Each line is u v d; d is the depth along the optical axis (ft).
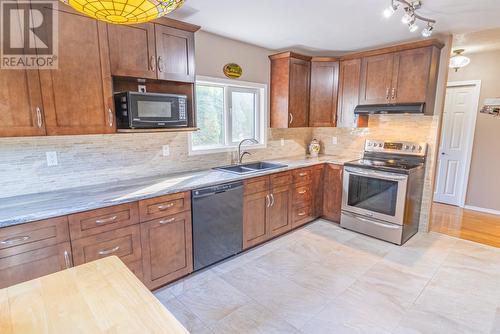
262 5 7.50
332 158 13.30
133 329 2.71
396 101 10.84
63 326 2.76
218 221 8.65
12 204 6.02
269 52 12.12
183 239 7.86
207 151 10.43
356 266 8.87
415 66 10.27
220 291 7.61
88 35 6.41
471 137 14.15
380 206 10.69
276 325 6.40
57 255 5.76
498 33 10.09
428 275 8.36
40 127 5.97
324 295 7.45
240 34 10.03
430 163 11.20
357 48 12.05
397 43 11.22
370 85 11.51
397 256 9.51
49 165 7.09
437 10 7.78
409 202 10.37
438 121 10.91
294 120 12.23
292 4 7.40
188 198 7.82
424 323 6.42
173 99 7.89
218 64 10.34
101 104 6.75
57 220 5.68
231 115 11.31
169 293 7.51
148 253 7.15
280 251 9.87
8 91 5.57
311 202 12.30
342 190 11.85
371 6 7.54
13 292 3.31
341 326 6.35
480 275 8.36
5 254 5.17
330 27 9.20
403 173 9.95
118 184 7.93
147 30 7.32
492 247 10.21
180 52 8.05
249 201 9.57
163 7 3.20
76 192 7.06
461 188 14.87
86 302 3.13
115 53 6.84
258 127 12.37
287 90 11.80
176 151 9.55
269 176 10.16
